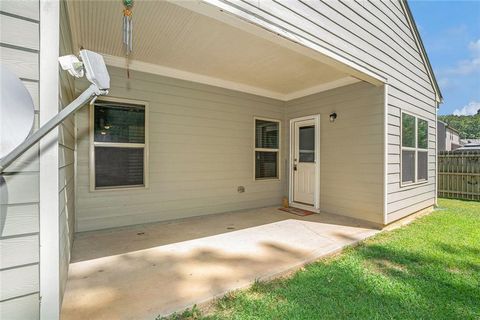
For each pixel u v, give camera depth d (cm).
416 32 513
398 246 335
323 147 516
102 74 112
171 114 444
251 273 248
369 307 197
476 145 1664
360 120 450
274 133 601
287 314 188
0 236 124
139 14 275
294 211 532
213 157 496
